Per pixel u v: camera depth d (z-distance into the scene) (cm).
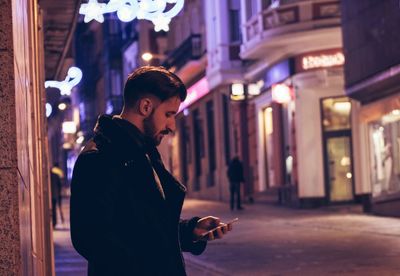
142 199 351
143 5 936
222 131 4319
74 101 8919
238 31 4059
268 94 3675
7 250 337
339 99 3256
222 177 4316
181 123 5159
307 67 3244
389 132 2536
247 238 2067
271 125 3769
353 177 3225
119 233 345
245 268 1445
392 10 2358
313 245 1803
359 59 2602
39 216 703
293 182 3388
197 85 4625
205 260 1616
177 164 5306
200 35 4500
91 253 336
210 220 396
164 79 365
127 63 6681
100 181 341
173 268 355
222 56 4056
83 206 338
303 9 3173
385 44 2412
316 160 3278
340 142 3262
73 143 8406
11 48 345
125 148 352
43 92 1020
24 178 381
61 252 1856
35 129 672
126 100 368
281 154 3578
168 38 5375
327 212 2941
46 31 1828
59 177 3016
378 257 1509
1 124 342
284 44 3291
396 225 2192
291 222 2519
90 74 8144
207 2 4244
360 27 2573
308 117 3291
